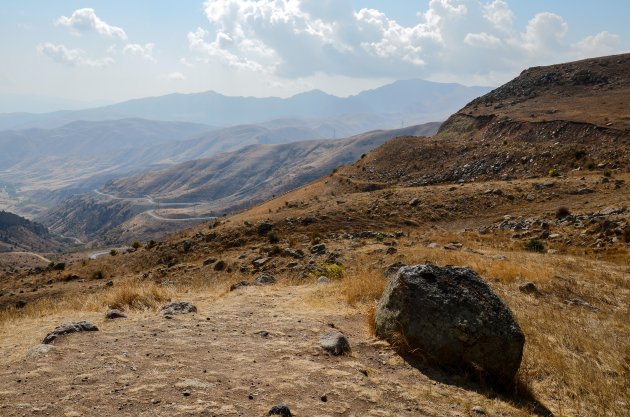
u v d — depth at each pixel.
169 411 5.44
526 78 132.38
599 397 8.35
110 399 5.71
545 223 34.16
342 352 8.28
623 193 39.97
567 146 66.25
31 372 6.60
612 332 12.73
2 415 5.14
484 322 7.99
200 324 9.90
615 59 126.31
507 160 69.50
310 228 45.22
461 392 7.26
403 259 22.28
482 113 112.62
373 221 46.00
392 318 8.92
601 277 19.41
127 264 48.56
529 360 9.45
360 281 14.02
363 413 6.02
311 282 17.22
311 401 6.18
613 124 69.00
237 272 30.11
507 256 24.12
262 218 52.59
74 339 8.42
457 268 9.17
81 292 36.00
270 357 7.78
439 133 117.62
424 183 72.81
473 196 49.69
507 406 7.03
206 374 6.78
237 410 5.63
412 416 6.16
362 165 92.50
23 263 194.88
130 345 8.13
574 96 106.44
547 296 16.28
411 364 8.14
